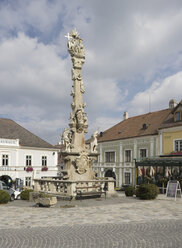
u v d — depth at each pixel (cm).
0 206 1422
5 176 3906
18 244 720
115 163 4116
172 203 1489
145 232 835
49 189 1731
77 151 1792
